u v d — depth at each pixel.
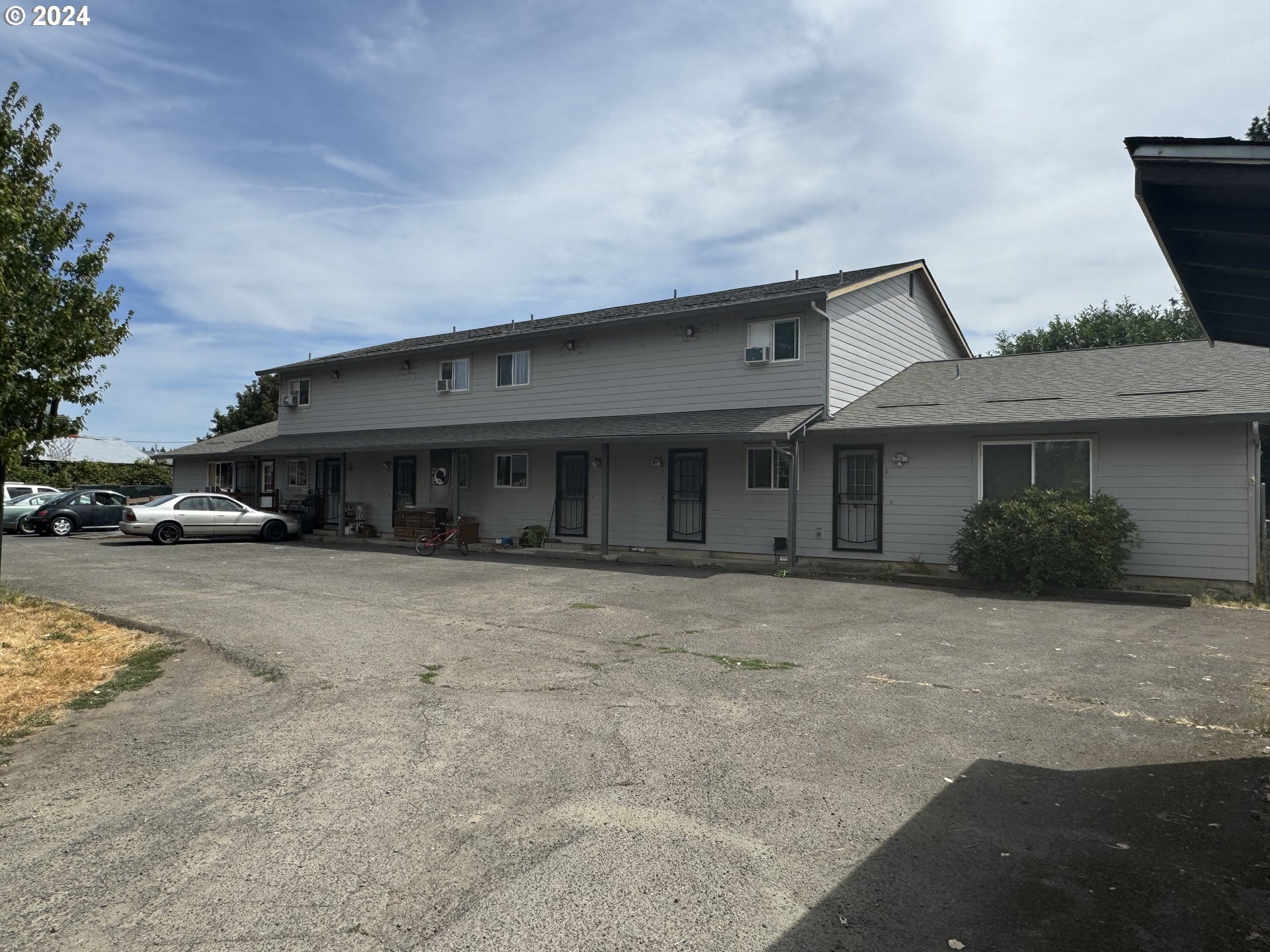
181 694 6.91
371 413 25.12
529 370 21.17
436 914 3.38
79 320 11.10
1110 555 12.17
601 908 3.42
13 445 10.41
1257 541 12.27
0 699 6.79
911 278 20.83
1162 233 4.71
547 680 7.30
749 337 17.50
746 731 5.80
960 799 4.57
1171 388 13.50
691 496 18.14
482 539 21.59
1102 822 4.27
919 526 15.15
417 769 5.04
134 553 19.30
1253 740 5.59
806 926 3.29
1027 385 15.66
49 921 3.34
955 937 3.21
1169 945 3.16
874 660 8.05
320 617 10.50
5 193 9.72
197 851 3.96
